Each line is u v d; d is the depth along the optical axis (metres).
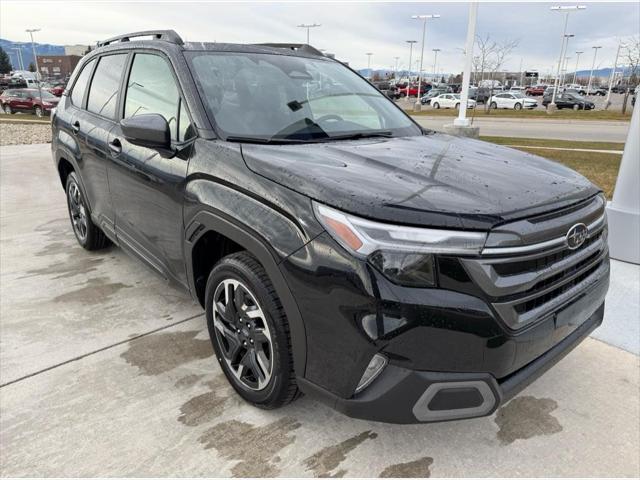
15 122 21.86
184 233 2.54
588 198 2.18
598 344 3.01
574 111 34.59
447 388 1.78
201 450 2.14
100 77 3.79
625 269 4.14
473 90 40.38
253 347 2.26
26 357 2.81
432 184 1.99
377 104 3.30
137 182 2.93
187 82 2.67
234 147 2.34
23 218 5.60
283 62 3.18
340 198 1.84
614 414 2.40
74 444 2.16
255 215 2.06
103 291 3.67
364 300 1.74
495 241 1.74
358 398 1.84
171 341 2.99
